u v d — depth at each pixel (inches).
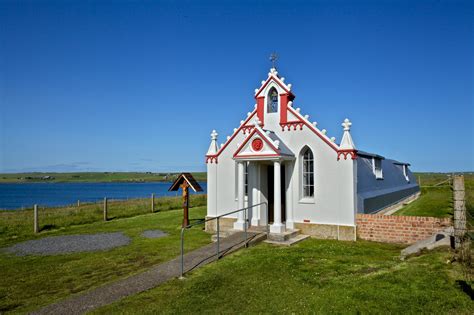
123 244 621.3
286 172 676.7
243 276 394.3
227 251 517.7
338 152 627.5
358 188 707.4
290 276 387.2
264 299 320.2
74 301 334.3
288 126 682.8
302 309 293.1
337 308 287.7
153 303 322.0
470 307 271.7
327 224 633.0
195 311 298.5
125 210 1122.0
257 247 557.3
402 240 581.3
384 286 327.6
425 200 1154.0
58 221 886.4
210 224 752.3
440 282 323.6
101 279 416.5
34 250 583.5
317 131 650.8
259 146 638.5
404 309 277.9
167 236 690.8
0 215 1049.5
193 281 383.6
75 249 586.6
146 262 490.6
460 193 426.9
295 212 665.6
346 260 452.4
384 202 849.5
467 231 418.3
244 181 683.4
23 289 382.9
